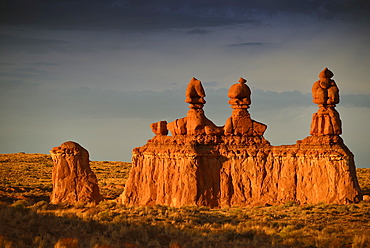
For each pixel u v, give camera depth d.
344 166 89.38
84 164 94.88
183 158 94.69
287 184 92.06
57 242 55.00
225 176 94.50
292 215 81.19
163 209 84.81
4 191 120.62
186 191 93.31
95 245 55.91
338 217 79.00
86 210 80.88
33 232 58.06
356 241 65.25
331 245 64.81
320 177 90.12
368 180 145.50
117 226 66.56
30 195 111.25
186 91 97.62
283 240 67.44
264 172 93.94
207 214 82.88
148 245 60.38
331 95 92.38
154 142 99.50
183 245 62.16
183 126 98.12
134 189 98.62
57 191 93.38
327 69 93.12
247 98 97.19
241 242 65.88
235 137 96.12
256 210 85.62
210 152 95.31
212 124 98.19
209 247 61.91
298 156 92.44
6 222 58.78
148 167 98.12
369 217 78.62
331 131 91.69
